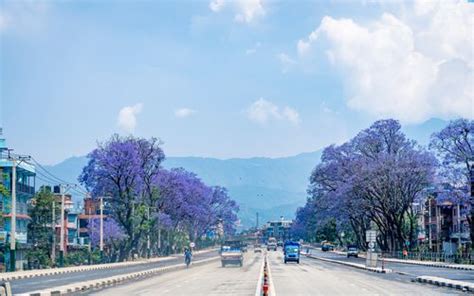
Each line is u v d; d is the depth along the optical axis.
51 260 86.50
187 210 127.62
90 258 94.38
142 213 104.50
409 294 35.75
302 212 185.25
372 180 97.50
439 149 83.88
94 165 98.75
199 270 71.75
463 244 108.00
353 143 108.31
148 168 109.62
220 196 195.25
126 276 53.34
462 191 82.56
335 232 181.25
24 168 90.00
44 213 94.00
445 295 34.94
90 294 37.12
